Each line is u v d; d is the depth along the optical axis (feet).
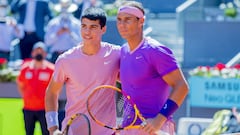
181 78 41.65
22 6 101.09
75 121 43.62
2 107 83.10
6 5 101.19
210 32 97.09
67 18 94.84
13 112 82.79
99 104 43.45
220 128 58.23
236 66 87.81
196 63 97.30
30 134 78.48
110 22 96.63
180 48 110.22
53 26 94.43
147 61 41.96
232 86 85.05
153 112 42.39
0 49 98.73
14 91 84.94
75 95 43.78
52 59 94.32
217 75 85.51
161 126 41.11
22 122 82.33
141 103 42.50
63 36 94.12
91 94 41.65
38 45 77.51
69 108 44.19
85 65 43.32
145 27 109.29
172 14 127.95
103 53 43.60
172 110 41.01
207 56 97.25
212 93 85.56
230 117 58.49
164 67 41.65
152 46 41.91
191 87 85.97
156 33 114.62
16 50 104.88
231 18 107.96
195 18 112.06
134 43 42.47
